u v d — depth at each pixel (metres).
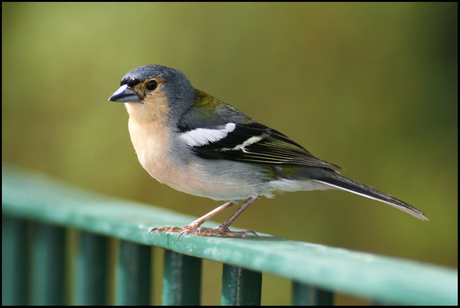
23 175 9.31
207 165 5.27
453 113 13.18
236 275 3.73
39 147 13.18
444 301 2.15
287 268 2.91
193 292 4.37
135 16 13.33
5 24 13.67
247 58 13.48
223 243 3.49
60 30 13.40
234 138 5.39
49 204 5.67
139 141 5.50
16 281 6.44
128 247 4.79
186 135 5.34
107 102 12.93
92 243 5.33
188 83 5.75
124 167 12.67
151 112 5.39
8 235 6.57
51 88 13.27
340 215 12.32
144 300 4.80
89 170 12.83
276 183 5.36
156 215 5.24
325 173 5.43
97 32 13.28
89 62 13.18
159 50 13.25
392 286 2.32
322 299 3.56
